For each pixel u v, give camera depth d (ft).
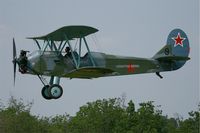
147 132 295.48
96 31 137.90
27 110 271.28
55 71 142.92
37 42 144.97
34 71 142.31
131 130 300.40
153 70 162.09
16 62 143.95
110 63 152.56
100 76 149.07
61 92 142.61
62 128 301.63
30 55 143.23
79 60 142.00
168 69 164.66
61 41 143.43
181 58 160.66
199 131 291.58
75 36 141.38
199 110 296.71
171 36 176.65
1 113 266.77
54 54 143.33
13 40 144.46
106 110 317.01
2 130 255.50
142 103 312.29
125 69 156.25
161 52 173.88
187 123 295.89
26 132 259.19
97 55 149.79
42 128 269.03
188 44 178.09
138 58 158.40
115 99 324.19
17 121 258.57
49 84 144.77
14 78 145.28
